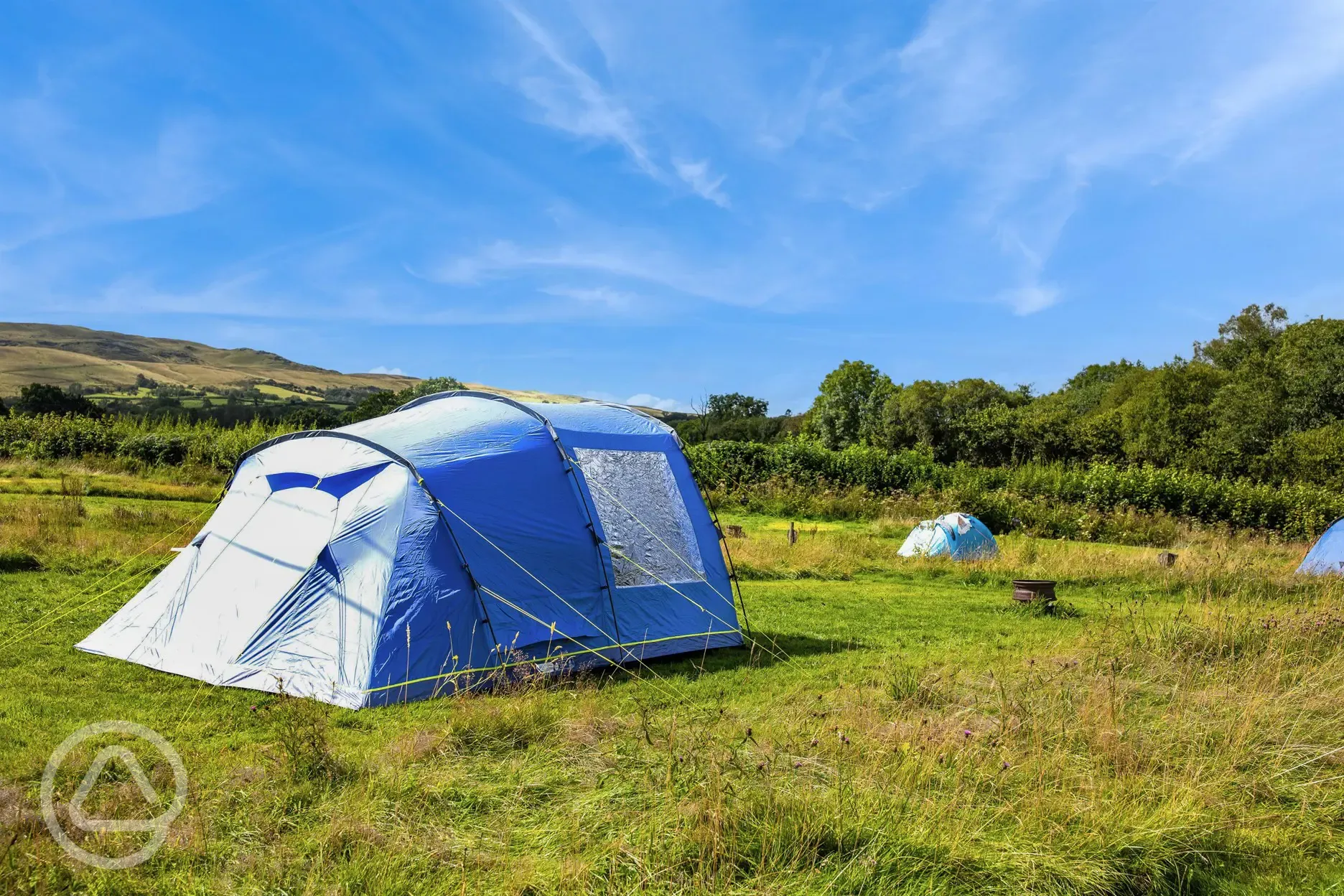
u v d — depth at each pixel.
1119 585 16.50
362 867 4.03
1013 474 33.00
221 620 8.09
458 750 5.72
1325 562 17.94
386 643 7.55
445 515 8.24
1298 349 46.53
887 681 8.05
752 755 5.44
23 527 14.16
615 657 8.84
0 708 6.49
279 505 8.72
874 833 4.48
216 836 4.36
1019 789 5.17
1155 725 6.49
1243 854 4.81
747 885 4.05
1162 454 44.75
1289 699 6.93
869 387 67.50
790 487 29.42
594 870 4.07
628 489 9.85
